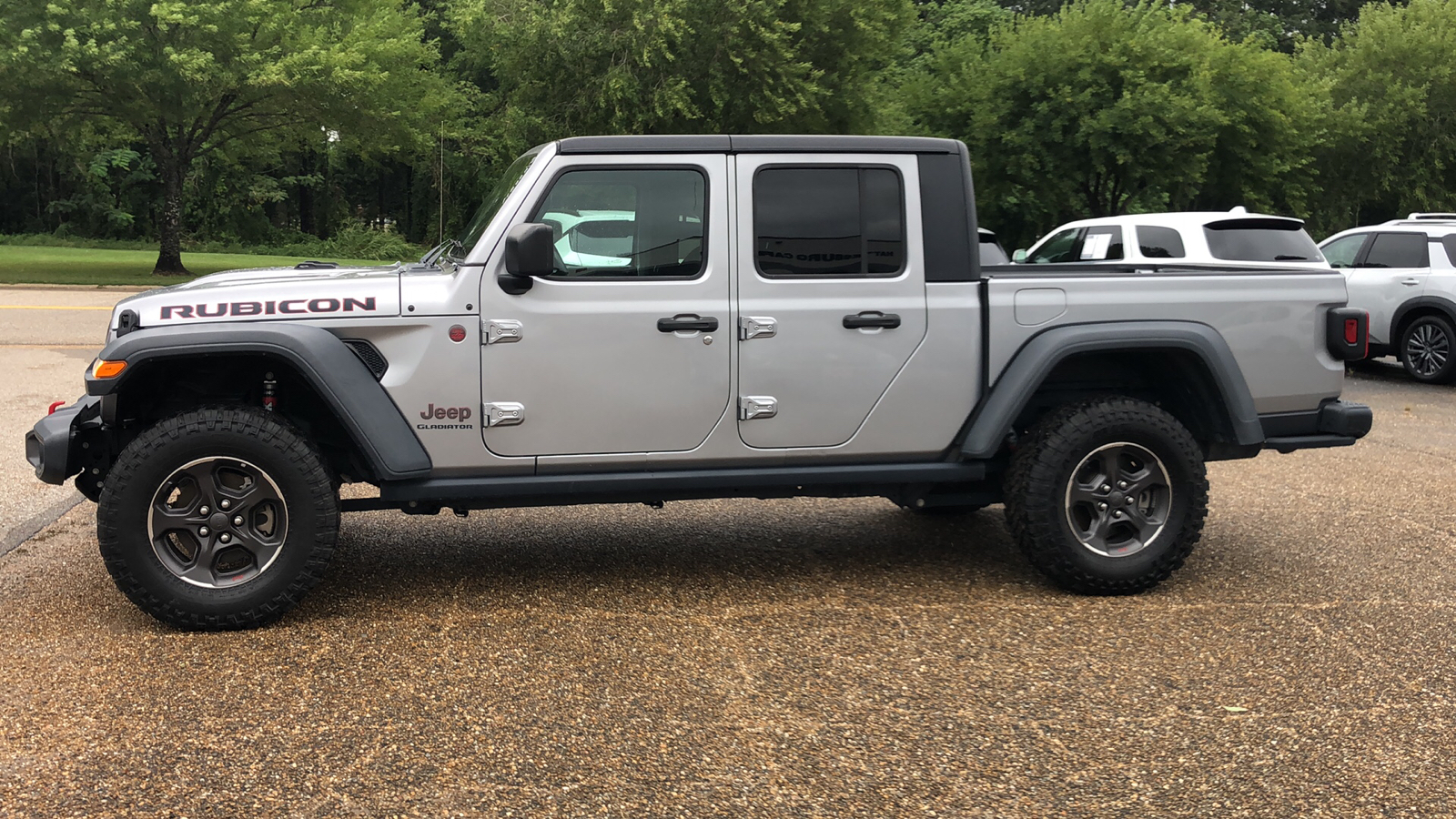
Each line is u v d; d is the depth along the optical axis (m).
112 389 3.75
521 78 24.02
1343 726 3.18
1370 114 27.53
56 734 3.09
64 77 24.41
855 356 4.29
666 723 3.22
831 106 22.98
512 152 29.11
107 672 3.56
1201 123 19.56
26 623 4.01
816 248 4.27
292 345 3.87
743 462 4.31
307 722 3.20
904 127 23.55
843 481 4.36
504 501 4.25
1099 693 3.43
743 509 6.01
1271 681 3.53
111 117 29.08
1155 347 4.35
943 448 4.45
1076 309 4.41
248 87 26.17
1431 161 27.94
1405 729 3.17
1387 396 10.95
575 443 4.16
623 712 3.29
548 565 4.86
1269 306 4.55
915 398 4.36
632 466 4.24
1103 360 4.71
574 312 4.08
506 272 4.04
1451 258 11.60
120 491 3.76
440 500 4.12
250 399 4.30
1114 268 5.19
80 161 55.09
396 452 3.96
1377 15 29.22
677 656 3.76
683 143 4.18
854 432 4.34
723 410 4.23
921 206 4.33
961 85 22.72
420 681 3.52
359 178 63.47
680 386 4.18
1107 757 2.99
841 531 5.54
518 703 3.35
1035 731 3.16
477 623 4.08
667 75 22.05
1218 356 4.40
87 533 5.27
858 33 22.94
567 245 4.12
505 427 4.09
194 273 27.22
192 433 3.80
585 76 22.61
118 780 2.83
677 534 5.43
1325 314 4.65
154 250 48.78
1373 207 31.92
